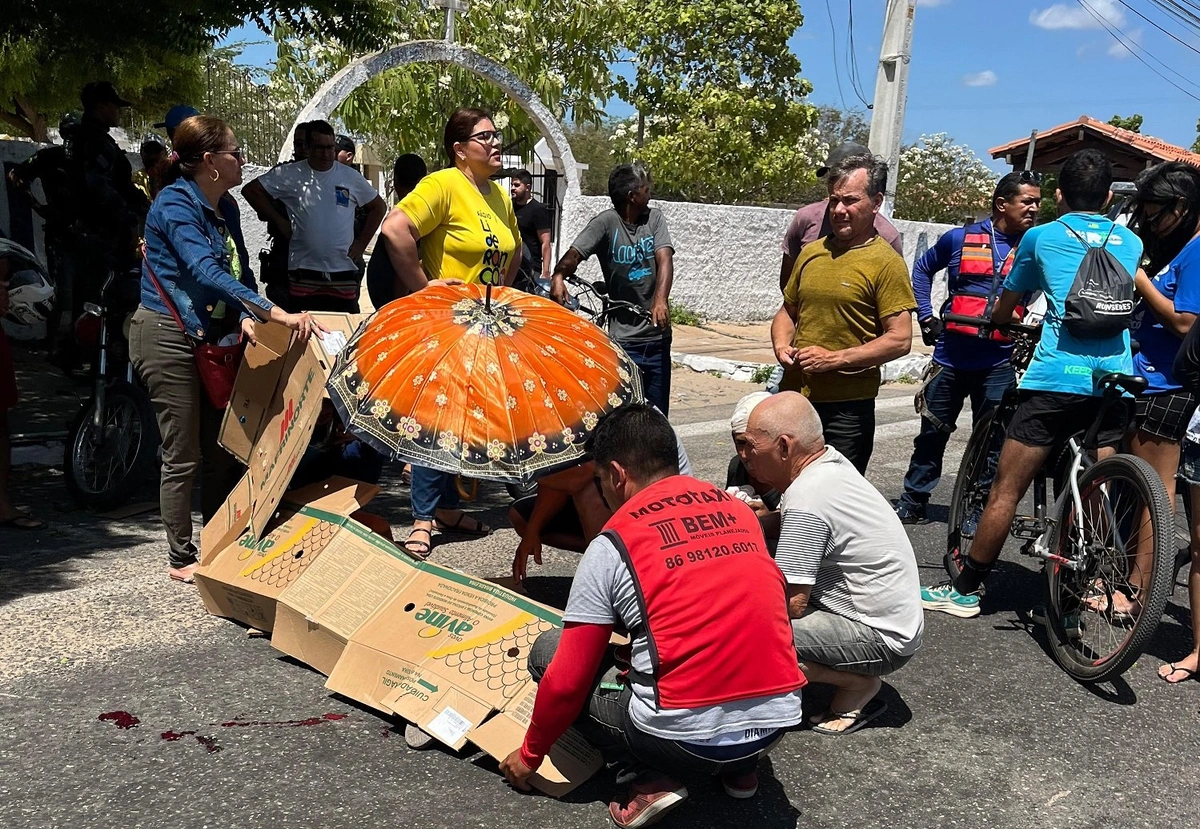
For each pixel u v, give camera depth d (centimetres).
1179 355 393
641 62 2011
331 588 356
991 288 541
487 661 314
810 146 2141
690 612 253
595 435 288
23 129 1577
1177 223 421
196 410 426
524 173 833
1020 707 366
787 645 266
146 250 414
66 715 321
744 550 264
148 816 272
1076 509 400
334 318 426
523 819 280
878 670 330
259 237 1033
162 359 414
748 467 336
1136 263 406
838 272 422
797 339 443
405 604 341
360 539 365
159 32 652
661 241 592
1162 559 352
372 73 1021
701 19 1942
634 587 255
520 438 327
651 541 258
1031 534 440
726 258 1540
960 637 429
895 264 415
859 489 325
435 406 329
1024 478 423
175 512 432
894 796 304
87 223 691
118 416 540
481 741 294
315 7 664
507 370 336
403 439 325
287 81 1317
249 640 383
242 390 412
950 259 562
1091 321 396
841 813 294
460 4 1105
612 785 299
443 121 1330
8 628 381
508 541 514
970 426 902
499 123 1279
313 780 293
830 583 330
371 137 1486
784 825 287
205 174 407
